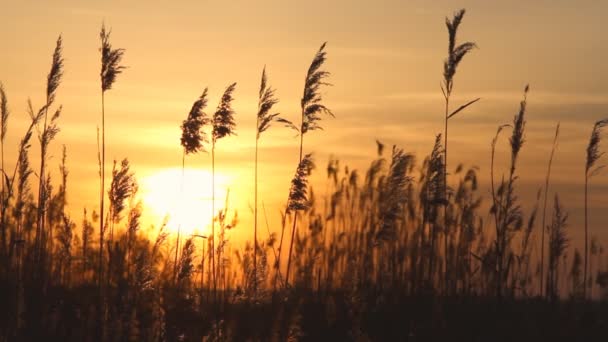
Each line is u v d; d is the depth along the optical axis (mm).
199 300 12211
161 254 12414
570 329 14383
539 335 13867
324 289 14375
